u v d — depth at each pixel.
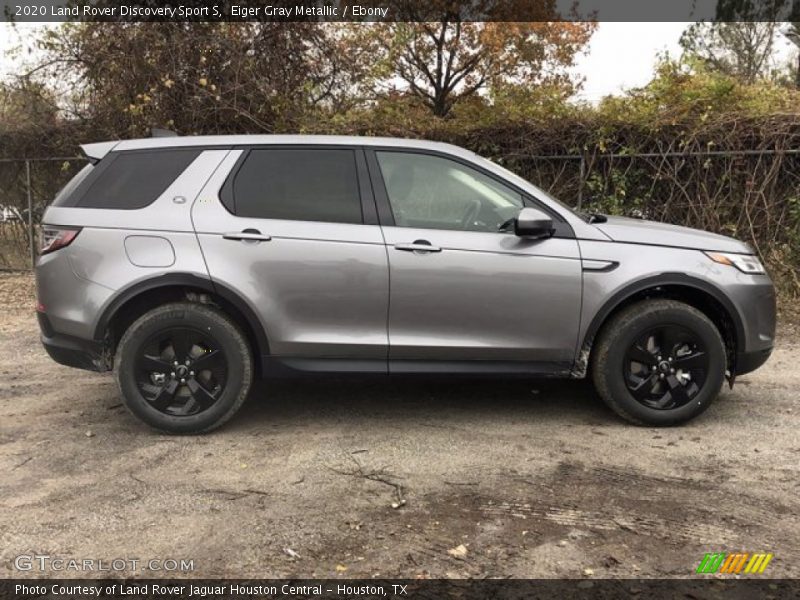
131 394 4.22
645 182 8.09
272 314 4.17
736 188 7.73
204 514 3.27
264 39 10.03
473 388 5.30
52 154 10.32
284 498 3.44
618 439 4.21
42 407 4.91
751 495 3.44
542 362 4.30
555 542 3.00
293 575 2.76
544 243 4.22
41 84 10.27
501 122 8.55
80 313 4.18
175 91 9.62
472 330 4.23
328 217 4.23
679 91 7.94
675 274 4.22
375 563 2.84
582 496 3.44
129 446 4.15
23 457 3.99
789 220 7.60
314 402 4.97
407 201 4.29
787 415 4.65
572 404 4.89
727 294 4.28
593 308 4.22
